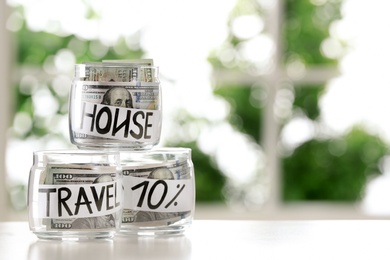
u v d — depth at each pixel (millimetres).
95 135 1418
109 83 1420
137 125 1426
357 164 4422
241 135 4352
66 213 1330
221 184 4359
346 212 4324
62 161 1328
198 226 1554
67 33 4324
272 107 4125
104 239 1353
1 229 1516
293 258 1180
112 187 1343
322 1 4363
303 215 4191
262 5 4254
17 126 4273
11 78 4203
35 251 1233
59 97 4305
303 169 4434
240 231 1479
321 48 4359
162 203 1411
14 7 4301
